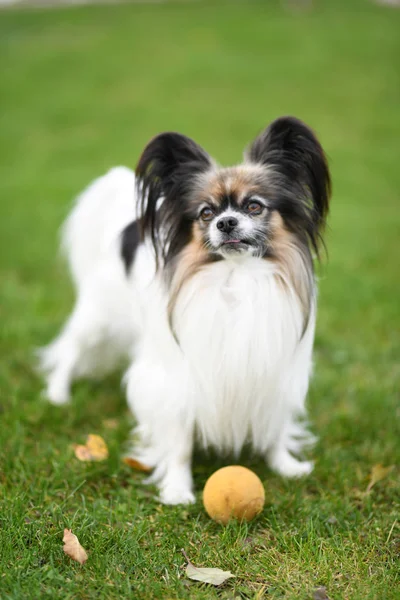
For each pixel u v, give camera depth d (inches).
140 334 143.3
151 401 126.8
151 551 103.3
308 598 93.1
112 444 137.6
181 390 122.3
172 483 126.1
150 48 766.5
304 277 122.1
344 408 157.9
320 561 100.4
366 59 712.4
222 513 109.8
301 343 123.3
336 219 338.3
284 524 111.8
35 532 104.4
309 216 124.0
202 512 116.3
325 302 228.2
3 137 522.9
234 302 117.2
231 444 129.3
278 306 118.4
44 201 373.4
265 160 125.3
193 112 567.2
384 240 306.5
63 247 209.3
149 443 136.8
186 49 755.4
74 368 169.6
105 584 93.7
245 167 124.4
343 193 392.5
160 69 692.7
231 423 124.4
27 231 319.3
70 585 92.7
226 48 755.4
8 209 358.9
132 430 145.8
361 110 573.3
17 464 127.1
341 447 141.6
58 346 175.6
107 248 156.6
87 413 156.9
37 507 112.9
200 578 95.8
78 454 132.7
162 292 124.4
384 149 482.9
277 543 106.2
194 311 118.5
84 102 604.1
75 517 109.1
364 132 520.4
